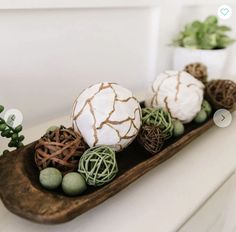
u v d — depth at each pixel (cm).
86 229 32
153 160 38
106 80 66
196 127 49
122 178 34
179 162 44
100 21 59
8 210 30
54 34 52
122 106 36
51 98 57
